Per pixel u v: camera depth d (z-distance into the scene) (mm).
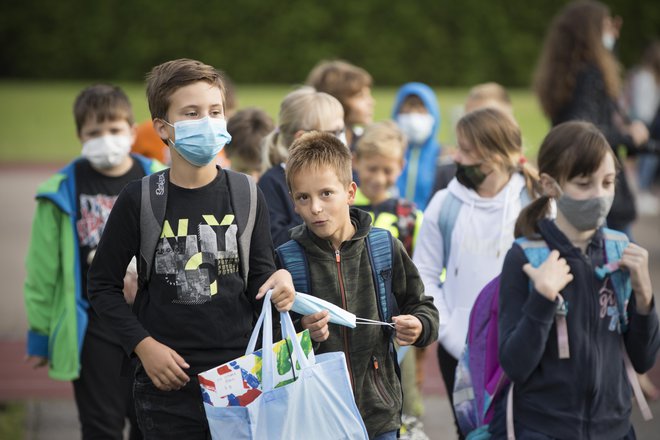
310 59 54219
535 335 7047
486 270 9344
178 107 7035
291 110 9852
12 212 27828
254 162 11695
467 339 8203
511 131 9430
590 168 7277
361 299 7527
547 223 7445
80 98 10039
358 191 11641
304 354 6910
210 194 7191
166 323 7043
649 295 7277
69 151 40500
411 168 15203
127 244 7121
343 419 6898
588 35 13125
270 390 6648
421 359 12469
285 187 9719
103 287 7125
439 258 9688
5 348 16156
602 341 7320
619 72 13539
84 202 10125
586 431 7246
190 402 7059
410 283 7797
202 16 54344
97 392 9938
